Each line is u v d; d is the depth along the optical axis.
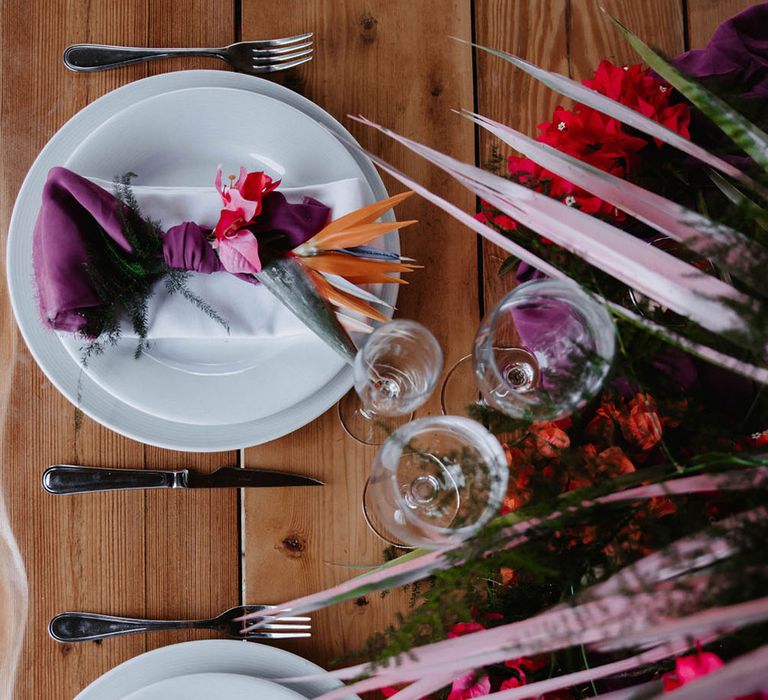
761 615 0.31
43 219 0.75
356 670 0.40
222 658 0.77
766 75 0.70
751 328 0.38
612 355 0.46
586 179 0.44
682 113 0.66
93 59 0.85
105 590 0.81
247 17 0.87
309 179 0.83
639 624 0.34
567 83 0.46
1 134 0.84
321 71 0.88
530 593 0.54
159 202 0.79
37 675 0.79
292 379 0.80
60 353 0.78
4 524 0.80
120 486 0.81
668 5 0.90
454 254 0.87
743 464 0.40
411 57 0.88
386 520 0.52
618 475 0.45
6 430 0.81
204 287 0.80
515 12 0.89
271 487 0.82
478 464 0.46
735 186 0.57
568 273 0.47
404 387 0.70
